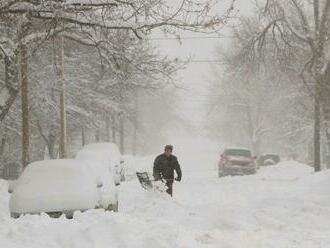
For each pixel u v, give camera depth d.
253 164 80.38
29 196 27.77
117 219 19.53
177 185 59.31
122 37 41.34
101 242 17.86
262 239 21.75
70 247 17.73
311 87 81.38
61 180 28.98
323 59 68.94
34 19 37.81
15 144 88.44
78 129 93.44
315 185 43.91
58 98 79.38
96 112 89.75
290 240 21.88
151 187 37.09
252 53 74.38
